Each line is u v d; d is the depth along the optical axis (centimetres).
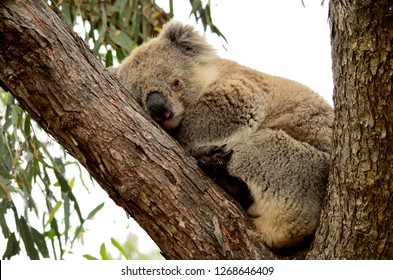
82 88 551
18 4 536
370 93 506
